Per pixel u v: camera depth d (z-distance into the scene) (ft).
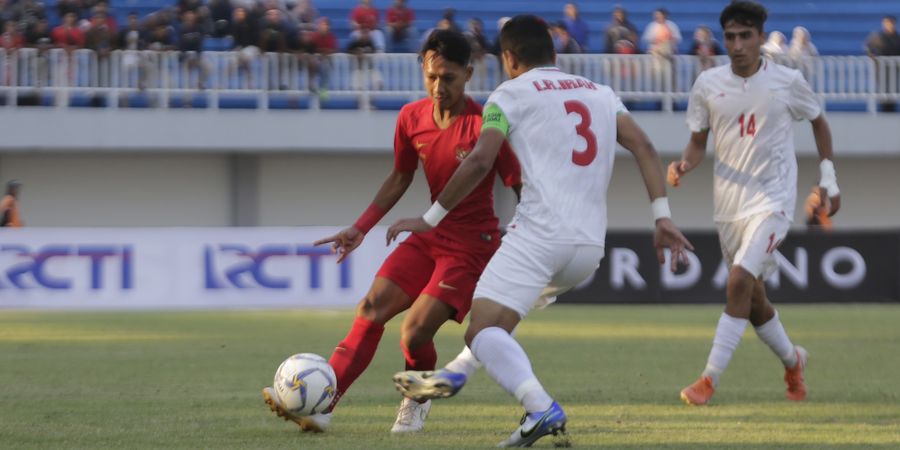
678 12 247.70
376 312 57.31
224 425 60.29
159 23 206.59
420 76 211.00
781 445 53.57
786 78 72.84
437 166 56.90
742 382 83.30
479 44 206.80
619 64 213.46
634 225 227.61
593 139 49.98
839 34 248.32
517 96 50.03
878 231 169.99
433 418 63.16
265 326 136.05
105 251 156.66
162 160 214.90
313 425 56.44
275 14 208.03
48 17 223.10
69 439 55.31
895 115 221.87
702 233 168.76
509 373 48.75
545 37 51.62
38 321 144.97
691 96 75.15
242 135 209.97
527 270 49.08
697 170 226.38
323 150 212.43
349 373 57.16
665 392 76.38
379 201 59.31
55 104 206.90
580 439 55.26
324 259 160.86
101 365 93.45
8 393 75.41
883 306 174.09
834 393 76.59
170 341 116.37
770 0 250.98
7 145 204.13
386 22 223.92
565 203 49.21
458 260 56.13
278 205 218.18
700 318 149.07
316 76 207.72
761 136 72.84
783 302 168.96
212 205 216.54
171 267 157.69
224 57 206.49
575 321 144.46
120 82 205.26
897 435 57.26
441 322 56.44
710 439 55.47
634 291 168.35
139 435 56.54
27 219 211.82
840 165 228.84
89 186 213.05
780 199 73.10
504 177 56.08
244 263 159.02
